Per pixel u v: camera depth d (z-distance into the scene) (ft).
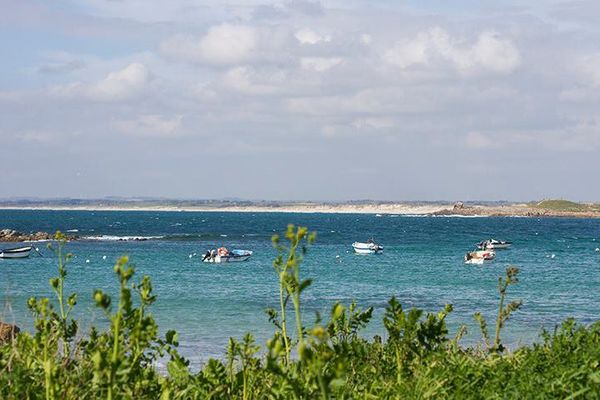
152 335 16.99
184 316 135.54
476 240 484.74
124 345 17.97
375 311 146.51
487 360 27.63
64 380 18.38
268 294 176.55
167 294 175.22
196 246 397.80
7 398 18.49
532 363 26.63
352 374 24.86
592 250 381.60
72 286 188.34
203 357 86.94
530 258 323.37
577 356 26.81
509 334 102.47
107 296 14.03
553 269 261.65
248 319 130.31
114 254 322.14
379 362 26.02
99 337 20.63
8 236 442.09
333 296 177.27
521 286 202.08
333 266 272.92
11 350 19.92
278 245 14.83
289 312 137.39
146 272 240.53
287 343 21.43
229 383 21.52
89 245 397.60
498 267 271.08
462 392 23.40
